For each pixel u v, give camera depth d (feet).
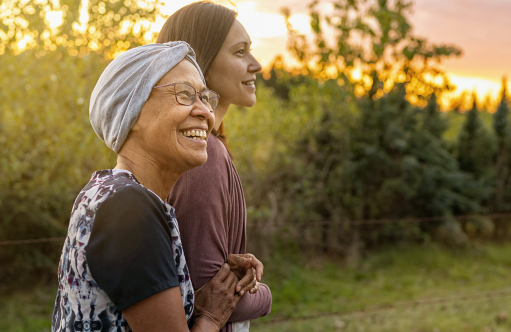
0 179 17.78
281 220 24.47
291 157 27.76
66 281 2.74
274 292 21.25
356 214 28.22
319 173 28.09
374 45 27.20
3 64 16.69
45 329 15.60
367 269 26.45
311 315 18.79
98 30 16.21
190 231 3.46
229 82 4.00
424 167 29.50
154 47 2.98
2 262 18.69
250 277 3.57
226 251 3.64
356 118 29.14
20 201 18.19
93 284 2.60
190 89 2.95
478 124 35.06
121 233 2.51
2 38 16.76
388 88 29.91
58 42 17.20
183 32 3.94
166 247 2.65
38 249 18.93
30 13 16.79
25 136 17.17
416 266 27.09
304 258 25.32
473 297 21.84
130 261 2.48
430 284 24.25
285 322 17.89
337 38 27.50
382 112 28.91
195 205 3.47
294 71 29.14
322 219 27.35
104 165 18.31
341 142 28.45
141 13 14.66
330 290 22.33
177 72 2.94
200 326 3.22
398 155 29.53
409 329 17.12
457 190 31.45
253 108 27.07
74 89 17.04
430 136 31.09
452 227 29.73
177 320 2.59
